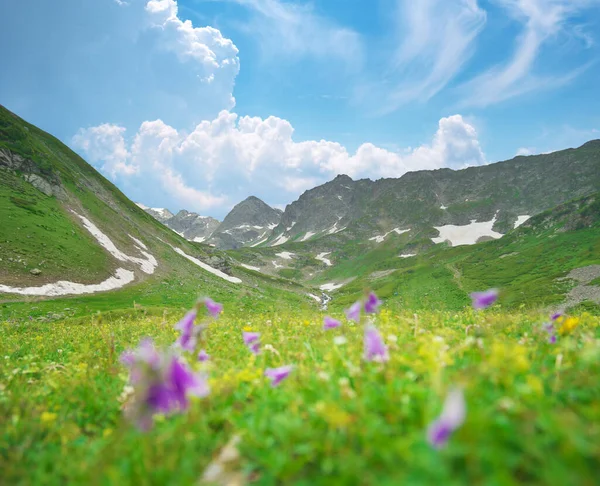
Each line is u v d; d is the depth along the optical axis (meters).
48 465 3.27
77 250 80.25
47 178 99.25
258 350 5.42
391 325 6.51
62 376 6.24
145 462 2.69
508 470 2.16
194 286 104.12
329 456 2.45
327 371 4.20
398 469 2.16
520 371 3.16
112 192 148.12
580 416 2.62
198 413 3.28
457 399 1.79
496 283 157.12
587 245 178.50
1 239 68.38
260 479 2.51
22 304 53.62
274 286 193.88
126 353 3.34
